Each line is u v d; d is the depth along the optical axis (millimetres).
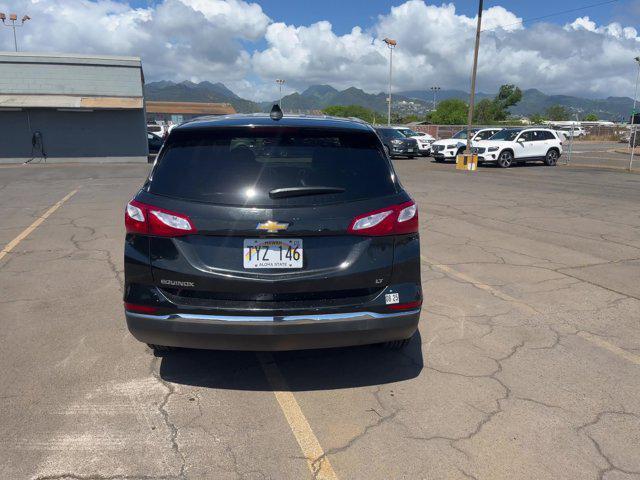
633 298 4992
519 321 4402
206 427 2867
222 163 3027
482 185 14539
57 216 9258
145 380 3379
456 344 3955
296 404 3119
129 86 24484
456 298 4977
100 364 3584
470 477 2479
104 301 4832
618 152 33906
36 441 2709
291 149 3088
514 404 3113
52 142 24094
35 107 22734
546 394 3229
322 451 2672
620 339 4047
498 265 6152
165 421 2918
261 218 2838
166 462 2566
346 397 3205
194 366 3588
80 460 2564
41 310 4586
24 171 19500
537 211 10008
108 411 3006
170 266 2895
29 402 3082
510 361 3676
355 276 2936
